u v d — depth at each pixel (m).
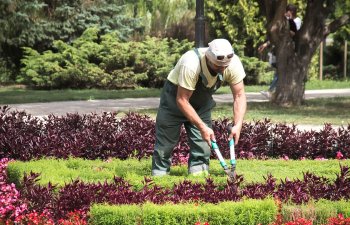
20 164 8.33
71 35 29.41
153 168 8.20
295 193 6.94
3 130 11.15
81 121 11.88
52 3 29.00
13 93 24.09
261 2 18.67
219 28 29.73
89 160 9.64
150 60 27.81
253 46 29.91
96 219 6.17
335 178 7.91
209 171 8.42
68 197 6.65
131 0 31.81
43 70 27.00
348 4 18.50
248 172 8.45
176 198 6.65
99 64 27.86
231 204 6.20
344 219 6.21
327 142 10.76
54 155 10.41
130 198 6.63
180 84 7.39
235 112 7.57
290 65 18.61
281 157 10.80
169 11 31.00
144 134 10.91
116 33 29.05
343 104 19.28
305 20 18.50
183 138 10.41
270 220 6.28
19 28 28.16
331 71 35.03
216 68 7.30
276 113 16.75
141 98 22.56
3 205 6.71
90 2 29.20
